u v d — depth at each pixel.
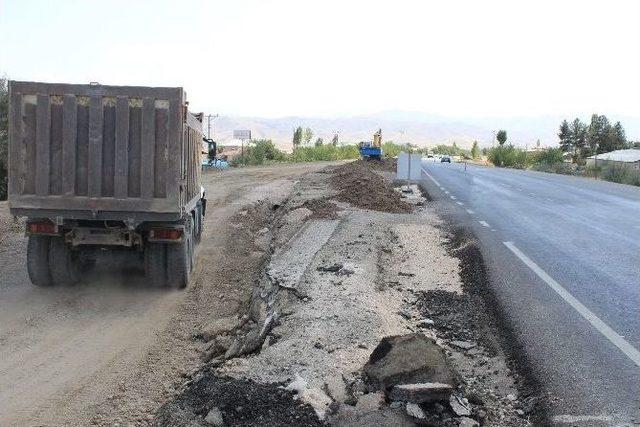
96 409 6.29
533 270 10.38
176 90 9.75
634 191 29.48
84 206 9.90
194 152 12.51
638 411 5.26
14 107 9.71
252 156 54.06
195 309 10.09
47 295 10.49
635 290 9.20
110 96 9.73
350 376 5.81
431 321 7.73
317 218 15.40
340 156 72.56
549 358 6.44
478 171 46.75
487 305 8.34
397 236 13.25
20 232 15.81
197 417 5.37
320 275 9.55
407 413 5.10
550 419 5.14
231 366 6.44
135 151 9.85
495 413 5.45
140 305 10.19
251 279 11.86
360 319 7.30
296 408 5.23
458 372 6.07
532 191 27.39
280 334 7.25
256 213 20.73
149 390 6.79
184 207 10.51
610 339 7.02
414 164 23.16
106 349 8.12
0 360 7.62
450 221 15.92
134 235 10.39
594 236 14.20
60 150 9.84
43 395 6.63
